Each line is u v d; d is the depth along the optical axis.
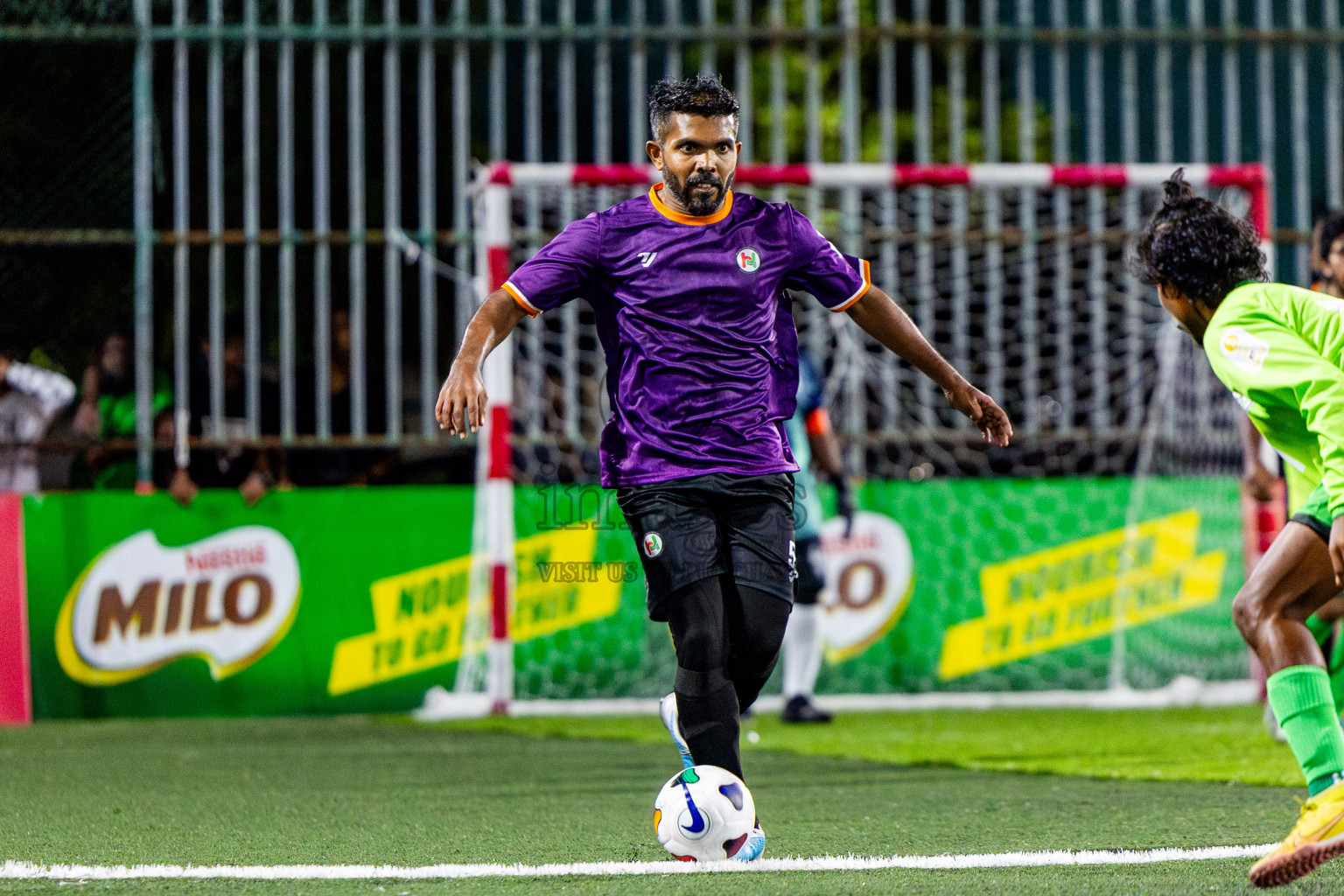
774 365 13.08
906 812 15.74
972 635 29.25
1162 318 30.19
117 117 28.61
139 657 27.33
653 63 31.97
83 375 28.98
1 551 27.09
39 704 27.00
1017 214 33.88
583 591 28.34
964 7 38.44
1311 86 33.94
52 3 28.08
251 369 27.83
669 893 11.06
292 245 28.00
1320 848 10.26
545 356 30.05
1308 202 29.41
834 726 25.95
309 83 30.59
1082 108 37.06
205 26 27.91
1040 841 13.59
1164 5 29.31
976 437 29.23
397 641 28.03
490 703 27.64
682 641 12.42
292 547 27.86
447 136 31.98
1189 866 12.04
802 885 11.34
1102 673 29.52
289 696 27.66
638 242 12.86
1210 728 24.66
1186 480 30.06
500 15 28.27
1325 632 19.61
